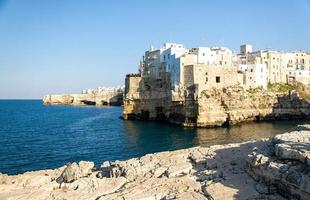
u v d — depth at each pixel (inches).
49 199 930.7
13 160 2185.0
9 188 1018.1
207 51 4392.2
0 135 3521.2
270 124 4008.4
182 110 4101.9
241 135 3213.6
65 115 6569.9
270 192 864.3
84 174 1202.6
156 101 4660.4
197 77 3922.2
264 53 5093.5
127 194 928.3
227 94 4008.4
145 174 1134.4
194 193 908.0
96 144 2847.0
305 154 823.7
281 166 856.9
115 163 1341.0
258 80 4562.0
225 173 1036.5
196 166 1173.7
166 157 1311.5
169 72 4419.3
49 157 2290.8
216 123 3900.1
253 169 981.2
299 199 774.5
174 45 4896.7
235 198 838.5
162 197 909.8
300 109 4579.2
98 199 919.7
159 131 3607.3
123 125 4320.9
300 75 5236.2
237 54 5728.3
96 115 6323.8
